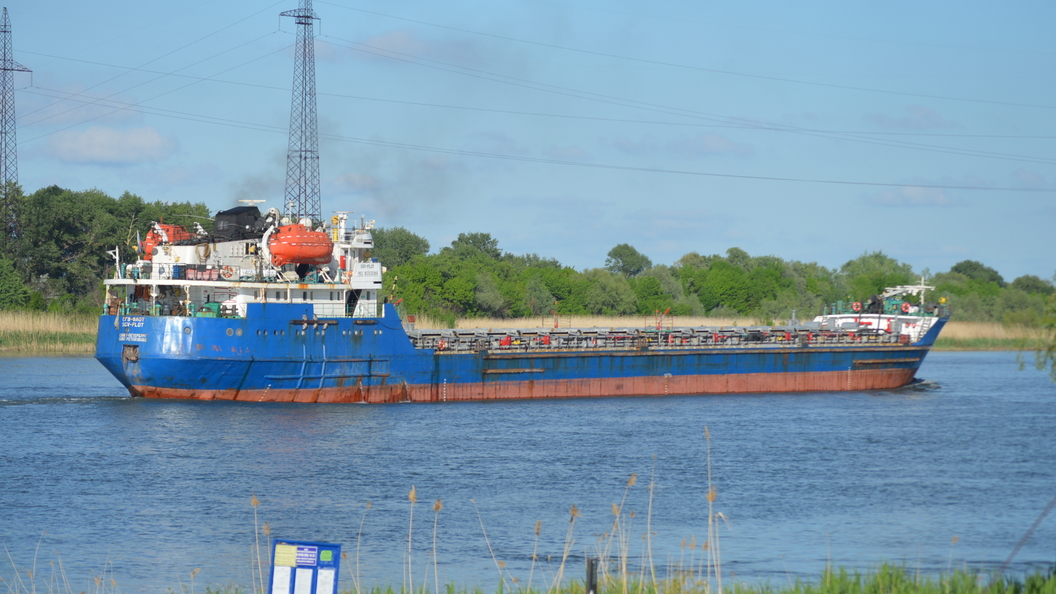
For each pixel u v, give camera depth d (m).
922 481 164.75
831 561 119.25
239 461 168.88
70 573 111.38
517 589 105.50
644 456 179.88
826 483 162.00
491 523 134.12
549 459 175.25
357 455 175.75
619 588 94.88
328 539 125.00
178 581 108.88
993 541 129.62
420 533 128.75
